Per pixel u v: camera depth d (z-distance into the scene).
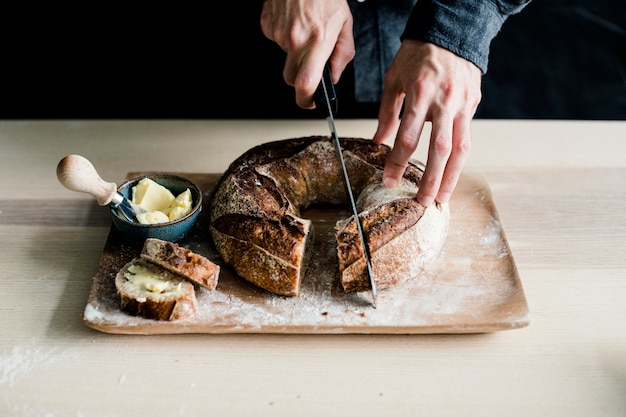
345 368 0.66
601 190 0.88
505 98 1.61
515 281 0.73
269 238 0.72
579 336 0.69
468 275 0.74
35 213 0.84
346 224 0.73
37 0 1.18
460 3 0.74
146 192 0.78
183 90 1.16
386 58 1.02
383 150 0.83
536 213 0.84
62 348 0.68
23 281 0.75
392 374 0.66
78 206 0.86
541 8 1.89
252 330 0.68
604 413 0.62
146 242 0.71
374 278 0.71
